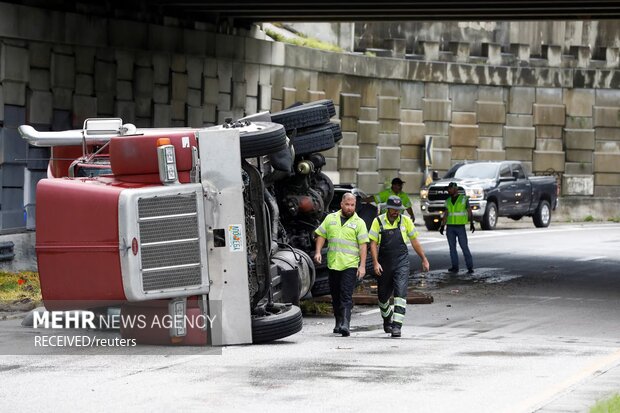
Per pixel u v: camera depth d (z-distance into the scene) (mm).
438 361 31844
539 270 62438
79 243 33969
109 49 67812
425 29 110000
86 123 42625
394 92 106625
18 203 60812
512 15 80688
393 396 26094
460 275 60062
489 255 71250
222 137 34719
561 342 37156
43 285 34531
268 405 24953
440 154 110125
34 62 61750
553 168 115688
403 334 39250
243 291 35000
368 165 104438
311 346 35219
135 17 70375
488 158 112938
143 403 25188
